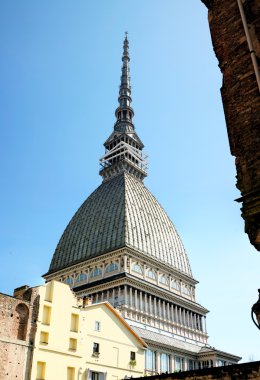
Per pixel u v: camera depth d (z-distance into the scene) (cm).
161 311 10844
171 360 9419
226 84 1591
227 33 1656
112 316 5872
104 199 12862
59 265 12362
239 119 1488
